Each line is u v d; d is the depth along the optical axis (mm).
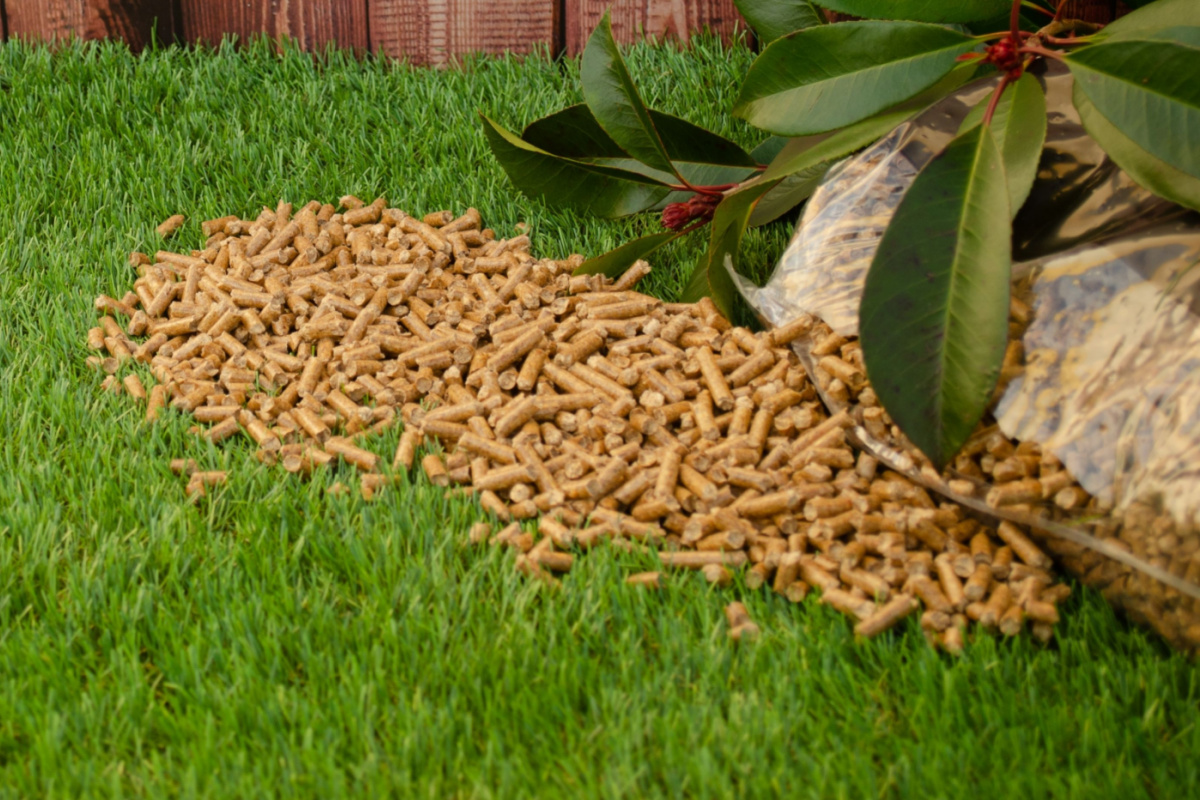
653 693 807
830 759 789
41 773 787
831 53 886
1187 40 840
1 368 931
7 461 884
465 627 826
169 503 867
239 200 1024
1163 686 808
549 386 913
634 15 1085
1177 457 811
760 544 851
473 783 785
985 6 887
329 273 973
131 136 1049
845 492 861
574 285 958
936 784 781
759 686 810
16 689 806
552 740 795
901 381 837
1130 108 842
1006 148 860
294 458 885
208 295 963
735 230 936
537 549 847
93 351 943
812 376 894
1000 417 844
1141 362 827
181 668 813
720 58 1063
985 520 854
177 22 1113
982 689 807
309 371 923
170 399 921
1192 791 780
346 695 804
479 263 973
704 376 904
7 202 1010
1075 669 813
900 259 839
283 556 847
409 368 932
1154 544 813
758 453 876
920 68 876
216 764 788
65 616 832
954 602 828
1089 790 778
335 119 1062
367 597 836
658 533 856
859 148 906
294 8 1108
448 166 1033
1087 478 825
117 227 1006
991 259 832
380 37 1108
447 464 880
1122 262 841
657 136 954
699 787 783
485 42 1100
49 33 1107
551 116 970
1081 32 900
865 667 821
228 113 1062
